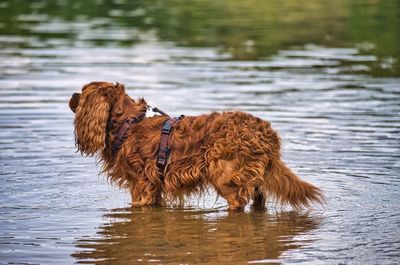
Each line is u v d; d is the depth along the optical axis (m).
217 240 9.89
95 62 22.56
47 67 21.84
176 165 11.34
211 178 11.22
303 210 11.29
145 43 25.98
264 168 11.18
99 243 9.72
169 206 11.53
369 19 31.19
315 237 9.96
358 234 10.03
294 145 14.18
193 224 10.62
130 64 22.27
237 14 33.06
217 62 22.69
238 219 10.85
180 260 9.11
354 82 19.89
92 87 11.83
